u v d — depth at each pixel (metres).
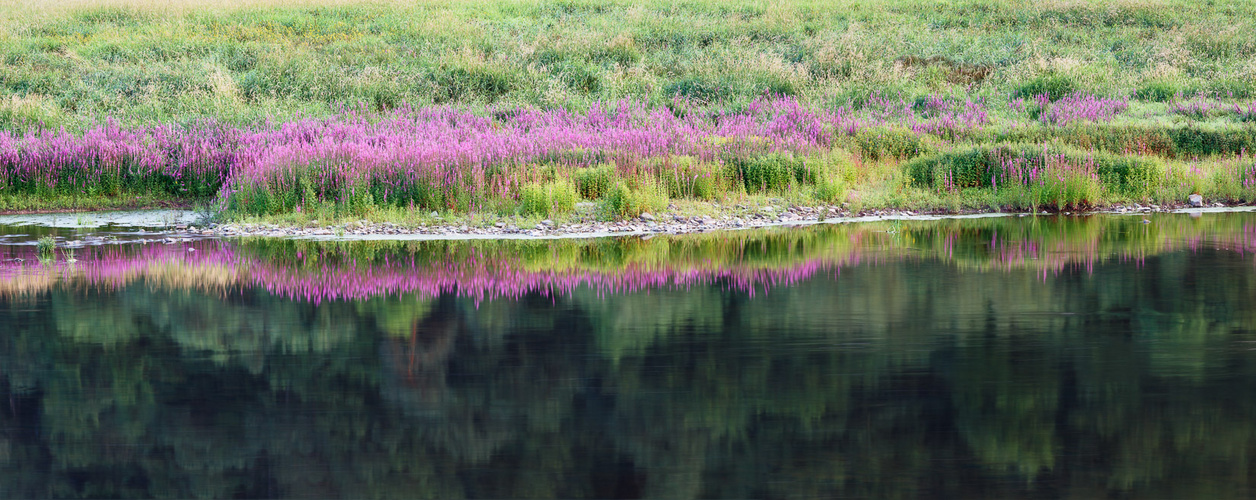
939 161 16.58
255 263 10.62
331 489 4.54
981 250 11.27
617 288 9.10
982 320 7.72
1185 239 12.05
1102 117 20.80
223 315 8.02
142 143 17.56
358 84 24.77
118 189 16.53
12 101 22.50
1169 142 18.73
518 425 5.36
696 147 16.34
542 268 10.21
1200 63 27.61
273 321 7.80
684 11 34.50
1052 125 19.84
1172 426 5.26
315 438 5.20
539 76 25.86
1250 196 15.84
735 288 9.06
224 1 35.09
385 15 33.62
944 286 9.11
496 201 14.13
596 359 6.62
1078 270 9.92
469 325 7.61
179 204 16.11
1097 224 13.57
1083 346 6.91
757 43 30.48
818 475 4.65
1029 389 5.91
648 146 16.42
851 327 7.49
